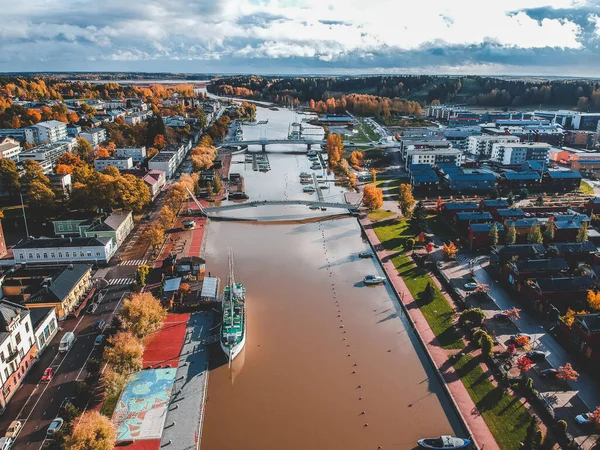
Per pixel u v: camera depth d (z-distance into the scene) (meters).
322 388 136.38
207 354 149.75
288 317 173.62
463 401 129.38
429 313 174.50
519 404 127.31
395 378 141.00
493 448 113.62
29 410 124.06
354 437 119.06
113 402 128.12
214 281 190.50
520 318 169.12
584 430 117.94
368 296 190.62
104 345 149.75
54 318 157.38
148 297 159.75
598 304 163.25
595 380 136.75
